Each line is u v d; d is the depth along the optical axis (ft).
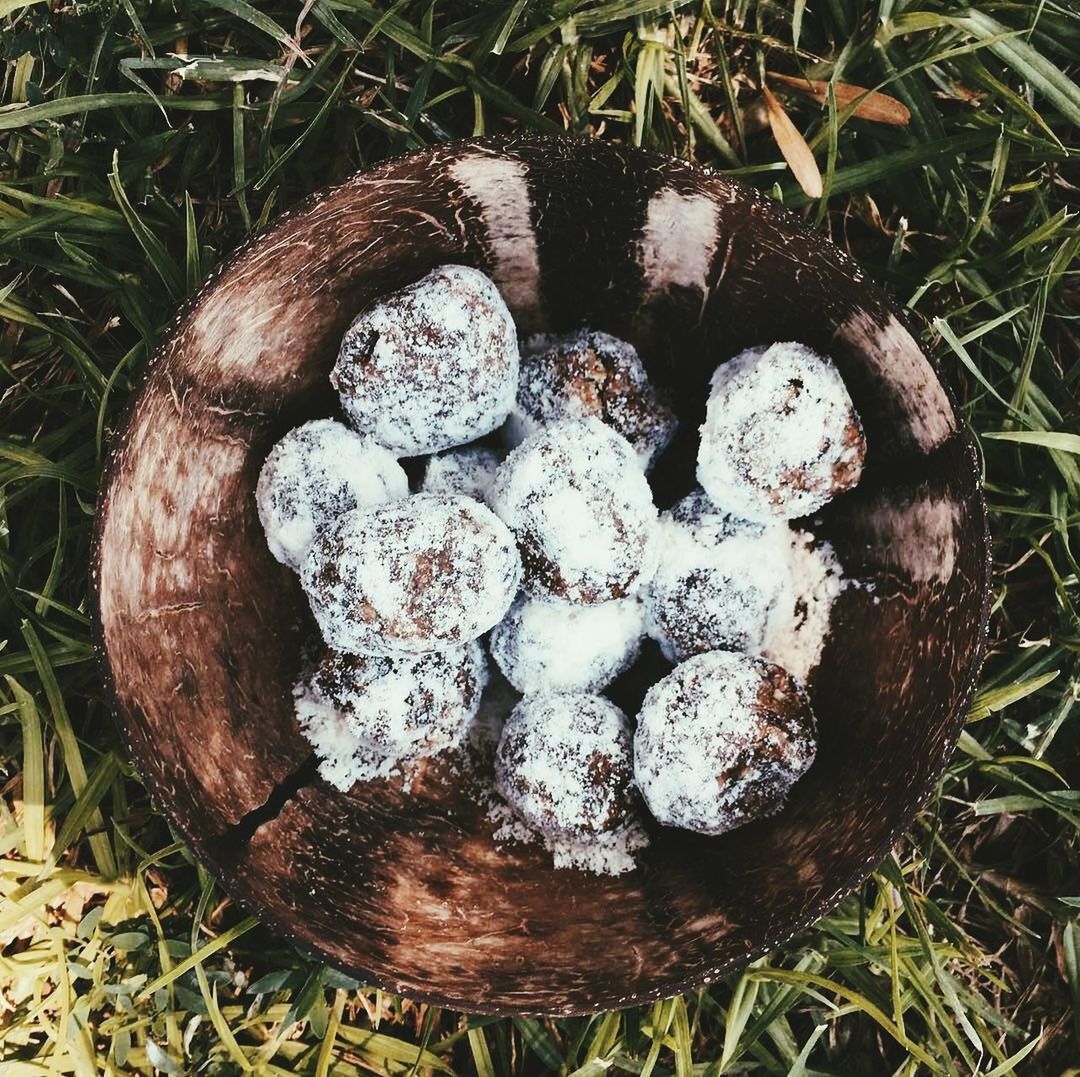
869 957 0.78
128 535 0.67
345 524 0.69
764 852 0.71
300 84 0.81
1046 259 0.82
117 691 0.65
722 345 0.78
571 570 0.71
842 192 0.84
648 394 0.77
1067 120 0.84
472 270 0.73
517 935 0.71
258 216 0.85
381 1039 0.83
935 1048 0.82
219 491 0.74
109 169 0.84
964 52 0.79
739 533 0.75
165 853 0.80
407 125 0.81
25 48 0.80
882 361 0.70
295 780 0.73
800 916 0.64
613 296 0.79
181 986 0.81
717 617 0.75
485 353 0.72
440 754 0.78
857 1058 0.84
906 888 0.80
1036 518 0.83
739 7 0.84
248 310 0.69
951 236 0.85
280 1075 0.81
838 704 0.74
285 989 0.83
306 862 0.71
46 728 0.82
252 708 0.73
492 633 0.78
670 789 0.70
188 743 0.69
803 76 0.85
